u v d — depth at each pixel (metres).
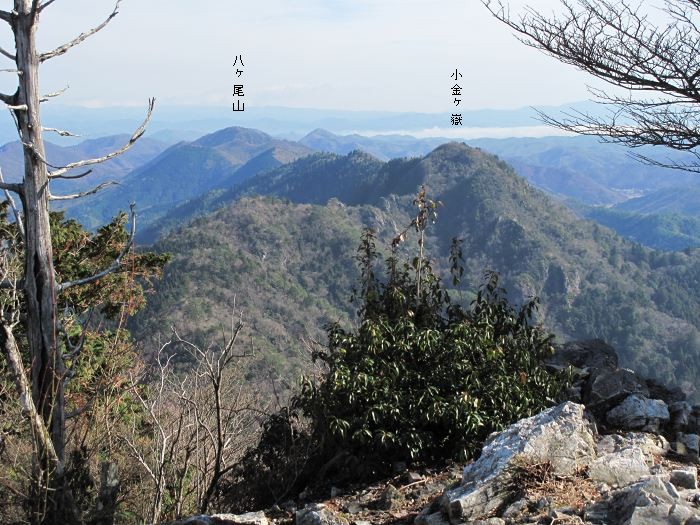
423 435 5.01
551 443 4.04
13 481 5.09
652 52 5.20
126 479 5.37
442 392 5.20
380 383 5.07
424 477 4.76
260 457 5.52
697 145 5.40
